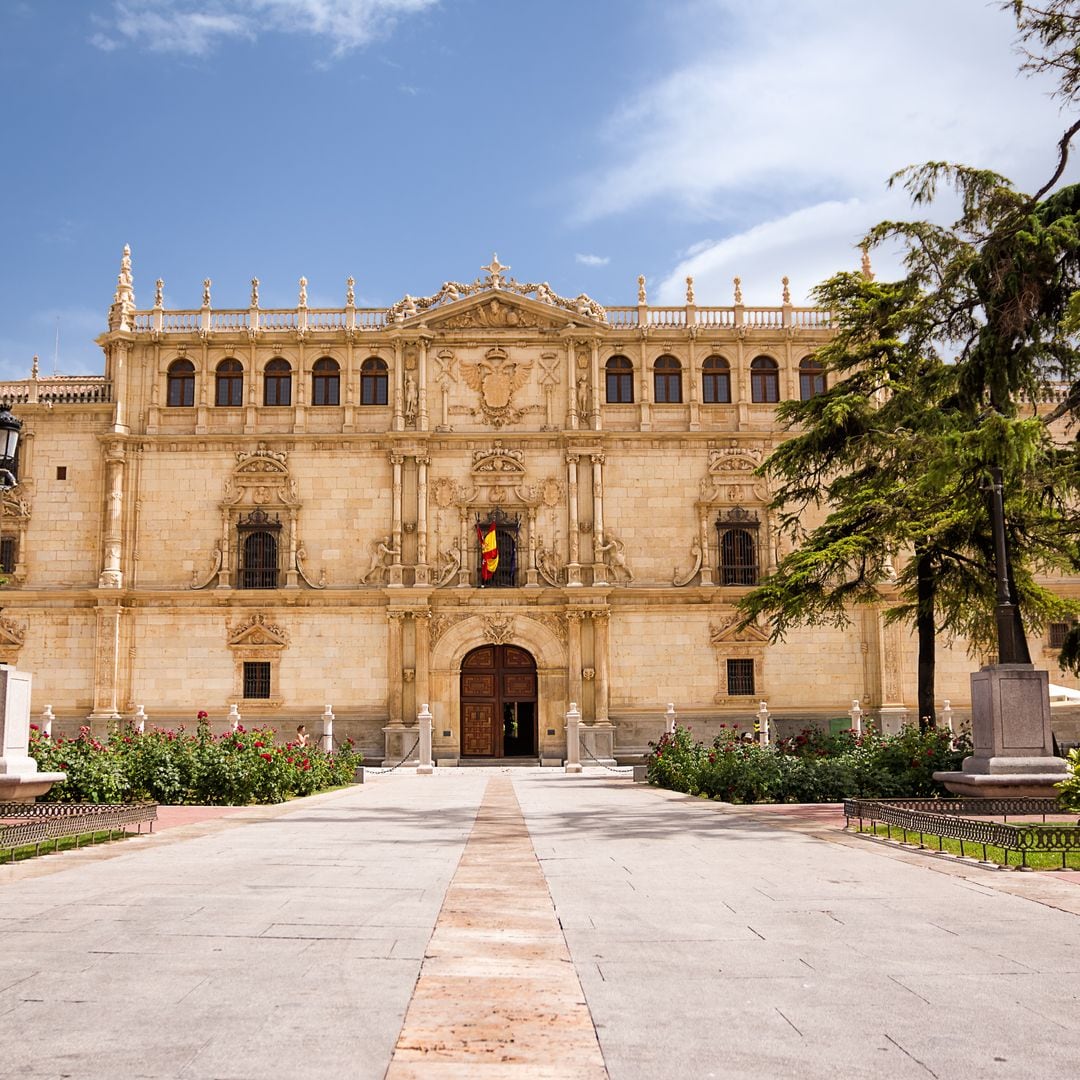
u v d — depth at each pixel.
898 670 55.16
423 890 13.54
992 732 23.61
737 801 27.89
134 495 56.34
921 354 33.41
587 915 11.92
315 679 55.06
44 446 56.50
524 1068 7.06
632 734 55.06
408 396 57.22
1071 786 18.55
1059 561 34.88
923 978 9.26
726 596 55.84
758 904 12.59
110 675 54.03
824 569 39.25
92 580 55.53
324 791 34.91
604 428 57.22
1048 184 27.83
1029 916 11.88
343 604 55.47
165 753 28.97
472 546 56.41
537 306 57.44
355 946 10.34
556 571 56.25
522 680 56.31
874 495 36.38
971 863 15.88
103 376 58.66
